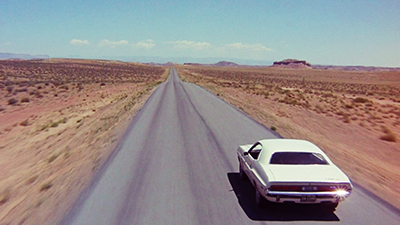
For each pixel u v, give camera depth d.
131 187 8.05
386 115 25.14
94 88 55.62
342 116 23.66
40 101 38.31
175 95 35.34
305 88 66.12
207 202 7.12
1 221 6.91
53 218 6.55
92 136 16.34
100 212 6.62
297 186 6.05
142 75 110.44
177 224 6.04
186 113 21.56
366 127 19.27
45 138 19.66
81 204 7.09
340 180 6.12
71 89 51.69
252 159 7.50
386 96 48.31
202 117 19.86
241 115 20.92
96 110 31.52
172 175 9.00
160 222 6.12
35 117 28.81
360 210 6.71
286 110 25.92
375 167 10.47
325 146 13.37
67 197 7.71
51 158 13.26
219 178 8.79
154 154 11.29
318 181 6.03
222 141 13.36
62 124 24.41
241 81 85.12
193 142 13.15
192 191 7.78
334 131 17.64
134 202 7.09
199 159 10.67
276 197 6.09
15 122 26.83
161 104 26.81
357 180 8.84
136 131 15.52
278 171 6.41
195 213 6.53
